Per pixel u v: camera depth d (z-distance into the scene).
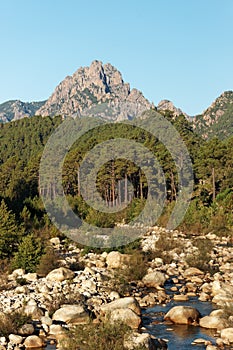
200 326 15.52
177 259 27.58
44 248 25.52
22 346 13.46
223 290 19.70
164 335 14.57
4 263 24.88
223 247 32.72
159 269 24.55
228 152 58.22
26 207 38.81
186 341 14.02
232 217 42.16
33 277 21.84
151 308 17.81
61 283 20.19
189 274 23.69
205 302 18.66
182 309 16.11
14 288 19.86
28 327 14.60
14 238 26.52
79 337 12.04
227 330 14.28
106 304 16.83
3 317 14.81
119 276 21.12
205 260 25.83
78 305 16.34
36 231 35.28
